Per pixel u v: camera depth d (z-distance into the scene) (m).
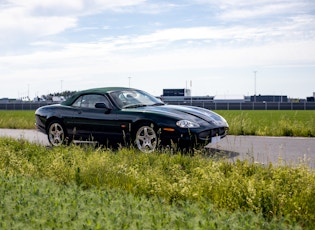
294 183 5.24
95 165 6.50
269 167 6.46
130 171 6.26
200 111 9.47
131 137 9.17
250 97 94.44
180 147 8.66
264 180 5.85
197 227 3.28
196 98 92.19
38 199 4.27
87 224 3.38
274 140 11.51
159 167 6.94
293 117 30.25
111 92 9.92
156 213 3.85
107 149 9.23
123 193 5.12
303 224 4.11
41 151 8.80
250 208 4.56
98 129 9.68
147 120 8.89
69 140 10.30
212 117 9.27
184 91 90.94
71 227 3.36
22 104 64.38
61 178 6.21
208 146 10.35
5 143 9.93
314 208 4.42
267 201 4.63
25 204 4.11
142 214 3.75
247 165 6.78
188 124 8.57
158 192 5.22
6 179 5.53
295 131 12.95
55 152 8.50
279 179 5.63
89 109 9.95
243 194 4.85
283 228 3.60
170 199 5.03
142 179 5.80
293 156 8.74
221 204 4.73
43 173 6.58
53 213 3.75
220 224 3.48
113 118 9.40
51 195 4.55
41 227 3.38
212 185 5.34
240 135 13.08
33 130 15.97
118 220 3.54
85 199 4.42
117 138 9.41
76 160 7.43
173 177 6.12
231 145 10.43
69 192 4.80
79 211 3.86
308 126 13.61
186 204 4.36
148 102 9.98
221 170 6.67
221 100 86.50
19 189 4.86
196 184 5.50
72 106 10.31
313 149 9.72
